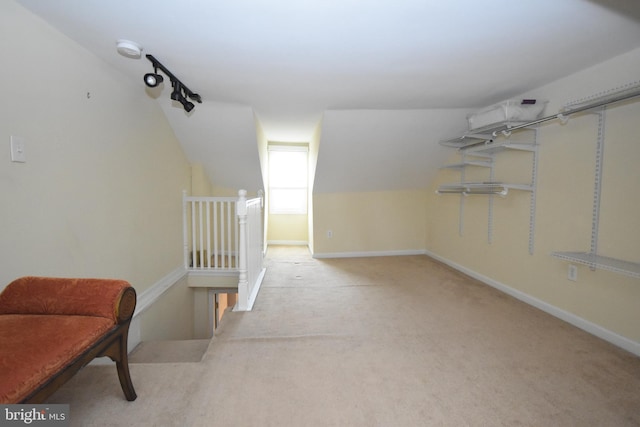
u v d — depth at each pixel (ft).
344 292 9.87
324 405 4.68
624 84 6.24
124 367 4.62
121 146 7.58
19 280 4.34
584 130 6.98
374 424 4.32
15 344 3.51
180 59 6.51
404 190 15.15
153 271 9.33
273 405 4.68
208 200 11.53
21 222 4.87
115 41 5.84
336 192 14.79
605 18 4.91
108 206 7.07
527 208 8.75
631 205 6.07
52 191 5.47
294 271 12.39
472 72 7.23
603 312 6.68
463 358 5.97
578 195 7.16
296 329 7.23
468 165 11.56
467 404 4.72
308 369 5.62
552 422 4.36
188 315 12.01
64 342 3.63
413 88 8.33
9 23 4.58
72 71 5.88
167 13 4.80
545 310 8.19
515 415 4.49
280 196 17.81
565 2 4.49
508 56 6.34
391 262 13.88
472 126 9.46
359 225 15.05
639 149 5.90
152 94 8.83
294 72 7.20
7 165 4.62
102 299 4.31
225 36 5.51
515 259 9.29
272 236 17.98
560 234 7.68
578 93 7.19
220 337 6.82
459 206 12.37
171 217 10.74
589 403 4.72
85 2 4.56
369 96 8.98
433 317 7.90
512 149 9.24
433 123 11.07
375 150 12.37
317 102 9.60
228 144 11.74
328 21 4.99
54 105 5.48
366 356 6.05
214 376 5.39
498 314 8.05
